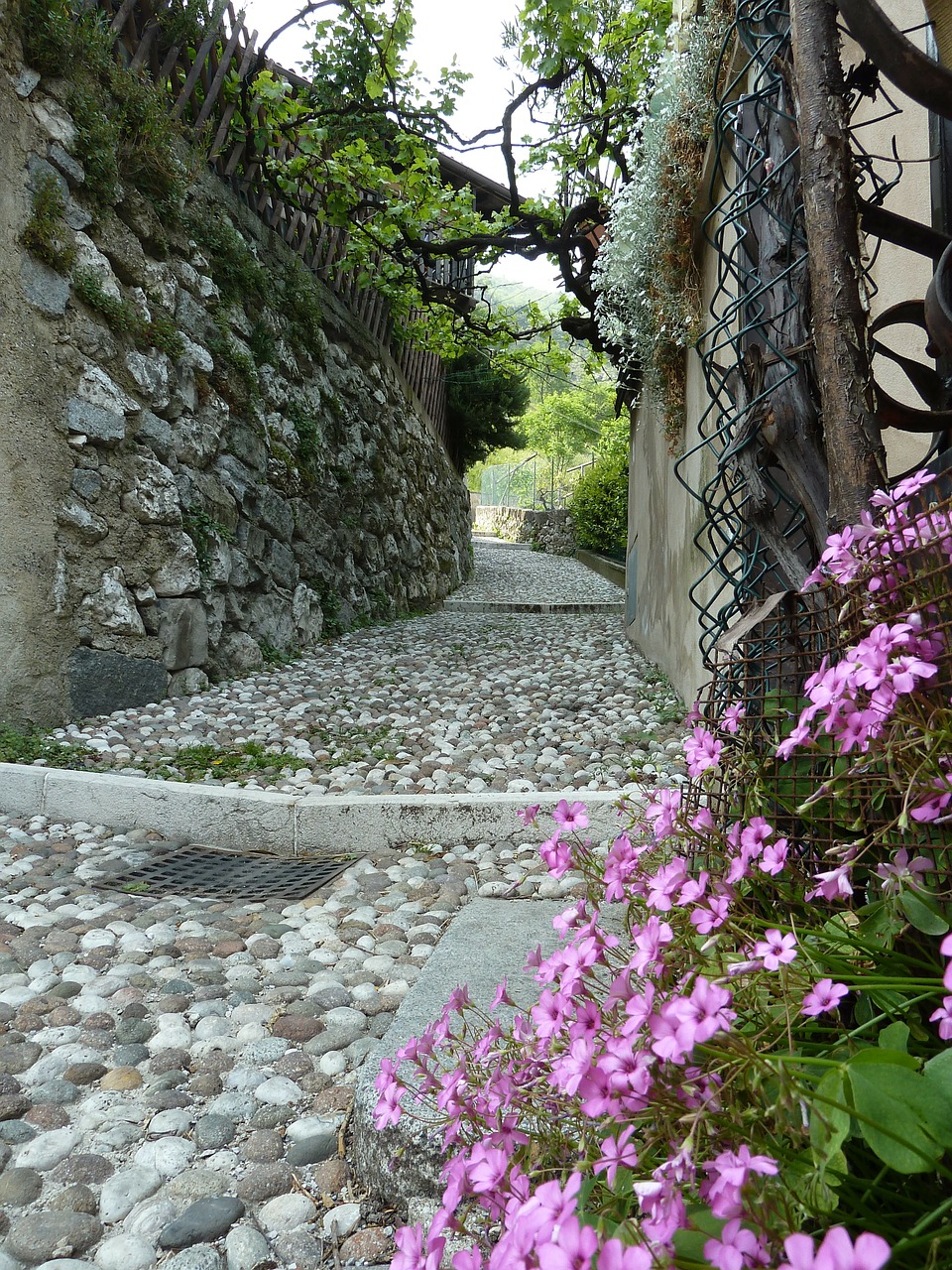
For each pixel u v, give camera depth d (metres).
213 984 2.27
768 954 0.85
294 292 7.83
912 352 2.46
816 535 1.94
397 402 11.38
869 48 1.58
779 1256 0.64
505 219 8.41
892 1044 0.84
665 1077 0.74
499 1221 0.96
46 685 4.56
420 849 3.34
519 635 8.75
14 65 4.45
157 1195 1.53
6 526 4.36
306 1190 1.54
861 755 1.04
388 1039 1.69
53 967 2.34
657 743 4.37
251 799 3.46
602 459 21.83
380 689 6.02
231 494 6.24
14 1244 1.40
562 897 2.80
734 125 2.30
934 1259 0.66
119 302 5.03
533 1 6.14
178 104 6.09
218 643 5.94
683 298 4.18
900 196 2.57
